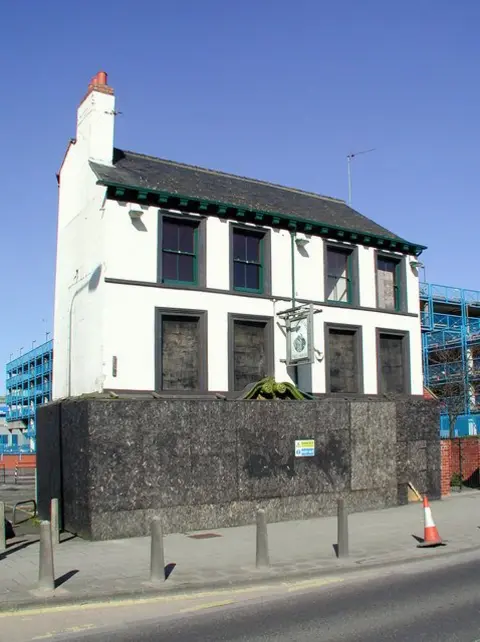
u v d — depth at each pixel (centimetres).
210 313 1748
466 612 805
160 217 1714
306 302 1928
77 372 1747
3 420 8088
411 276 2188
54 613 827
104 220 1653
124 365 1605
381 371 2061
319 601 877
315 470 1677
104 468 1388
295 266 1930
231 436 1554
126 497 1400
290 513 1617
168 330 1702
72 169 1925
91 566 1070
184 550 1220
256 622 778
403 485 1856
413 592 916
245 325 1830
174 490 1459
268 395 1694
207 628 757
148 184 1744
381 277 2139
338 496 1706
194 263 1778
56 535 1294
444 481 2020
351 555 1156
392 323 2103
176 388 1686
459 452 2248
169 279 1733
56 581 959
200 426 1514
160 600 889
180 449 1480
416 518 1598
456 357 4556
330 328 1955
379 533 1393
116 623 782
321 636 716
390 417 1848
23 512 1792
